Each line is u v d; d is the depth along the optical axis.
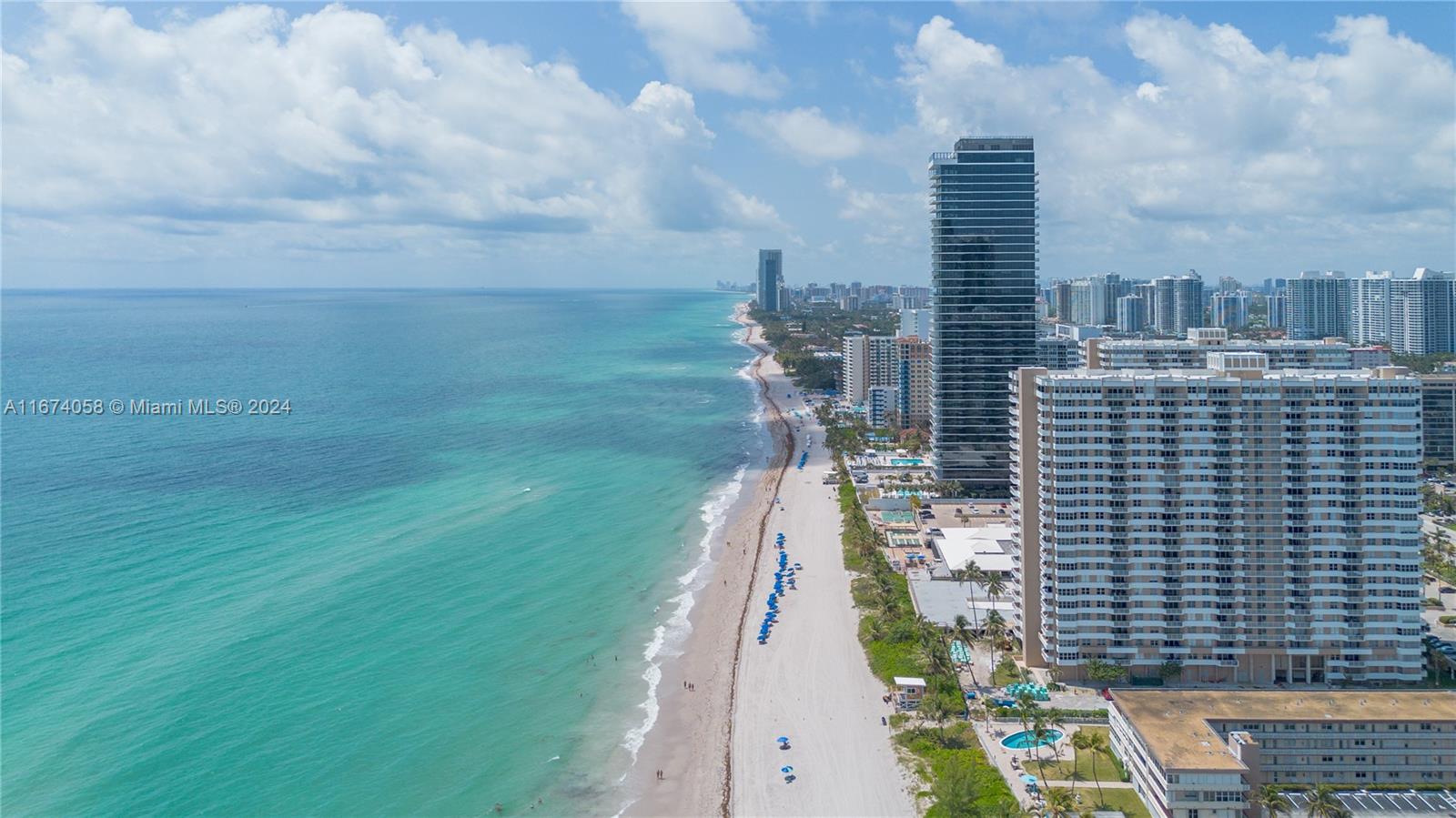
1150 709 160.88
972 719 183.50
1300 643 191.50
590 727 185.88
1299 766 156.88
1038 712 171.25
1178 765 142.25
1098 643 196.12
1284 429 190.50
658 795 162.62
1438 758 155.12
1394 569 189.38
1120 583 195.00
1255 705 161.25
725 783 165.75
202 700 191.12
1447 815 148.25
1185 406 191.75
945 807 148.62
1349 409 188.88
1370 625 190.12
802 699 195.25
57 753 170.25
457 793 162.88
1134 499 193.62
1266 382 190.00
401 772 168.75
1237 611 192.75
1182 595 193.88
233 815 154.38
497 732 183.25
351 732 181.75
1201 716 158.12
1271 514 191.38
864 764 169.38
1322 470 189.75
